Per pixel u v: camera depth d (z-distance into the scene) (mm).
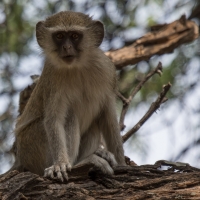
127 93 17297
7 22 17734
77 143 12125
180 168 10617
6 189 9453
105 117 12602
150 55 15688
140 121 13336
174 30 15836
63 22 12578
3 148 17031
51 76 12133
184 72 17562
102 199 9570
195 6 18125
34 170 12898
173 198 9305
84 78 12242
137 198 9398
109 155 11531
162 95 13109
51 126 11867
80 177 10320
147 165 10609
